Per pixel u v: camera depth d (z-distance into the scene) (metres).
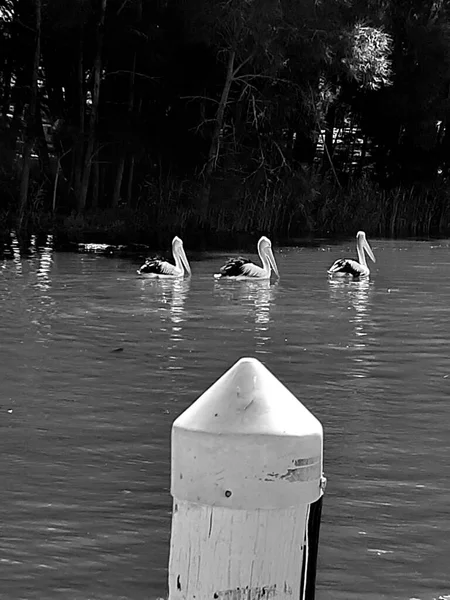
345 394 14.62
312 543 3.61
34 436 12.10
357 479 10.66
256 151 48.38
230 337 19.30
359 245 32.97
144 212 46.94
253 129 48.97
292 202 48.41
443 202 54.75
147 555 8.61
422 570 8.43
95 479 10.54
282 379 15.59
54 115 48.19
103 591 7.94
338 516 9.56
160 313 22.28
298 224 49.03
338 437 12.29
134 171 51.53
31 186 47.50
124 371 15.96
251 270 29.41
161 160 49.72
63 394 14.32
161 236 43.69
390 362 17.09
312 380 15.55
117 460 11.23
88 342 18.52
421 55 52.03
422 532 9.22
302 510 3.52
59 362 16.59
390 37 48.47
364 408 13.79
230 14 42.91
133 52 46.84
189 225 46.94
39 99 47.72
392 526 9.35
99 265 31.89
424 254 38.91
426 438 12.32
